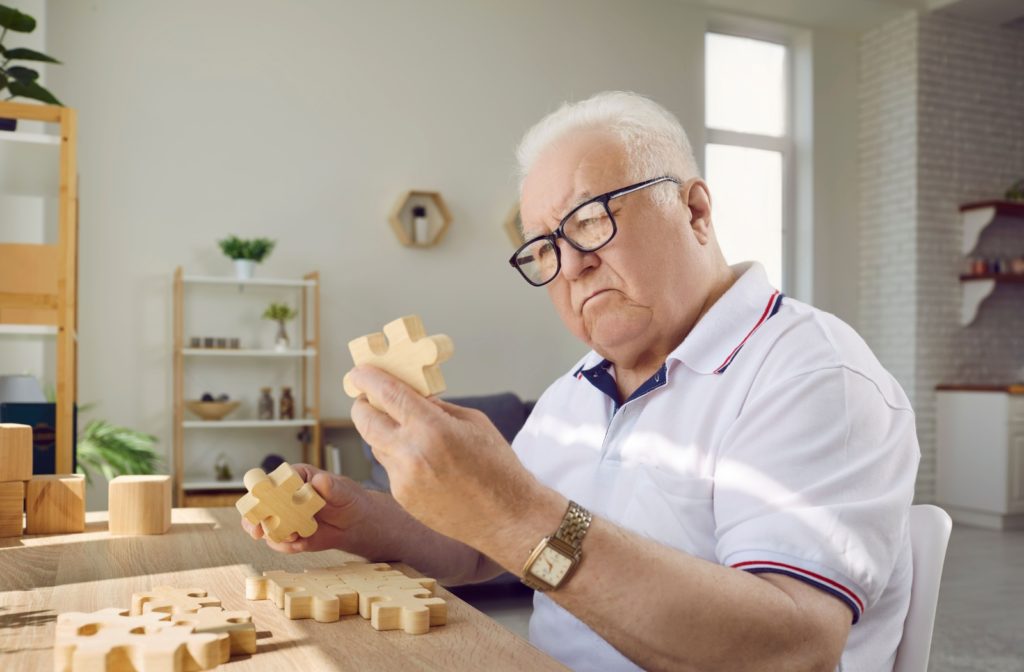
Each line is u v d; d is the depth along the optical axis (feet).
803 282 19.98
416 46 16.88
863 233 20.25
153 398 15.01
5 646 2.36
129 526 4.09
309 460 15.84
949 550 15.37
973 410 18.26
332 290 16.21
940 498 18.90
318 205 16.14
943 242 19.35
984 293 19.16
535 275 3.76
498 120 17.43
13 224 13.06
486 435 2.29
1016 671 8.97
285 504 3.21
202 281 14.73
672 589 2.39
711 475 3.39
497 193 17.40
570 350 17.85
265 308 15.80
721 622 2.42
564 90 17.90
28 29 8.14
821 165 19.97
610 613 2.40
